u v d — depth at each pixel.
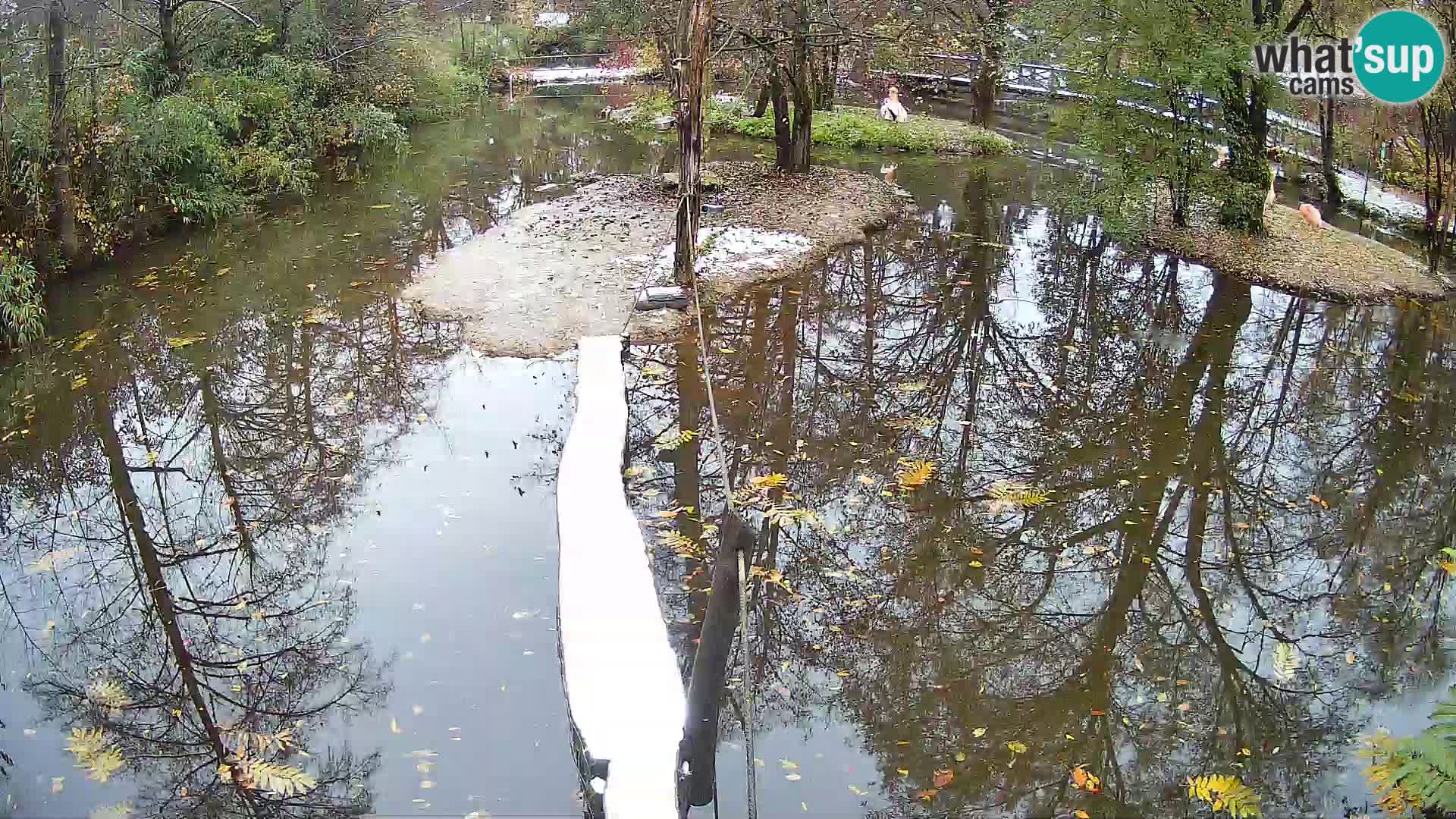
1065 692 5.11
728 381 8.64
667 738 4.21
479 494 6.89
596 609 5.01
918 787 4.47
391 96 20.48
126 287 10.79
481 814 4.24
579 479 6.29
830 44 15.30
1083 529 6.55
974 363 9.16
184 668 5.25
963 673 5.25
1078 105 12.88
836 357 9.23
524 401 8.27
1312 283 10.92
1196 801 4.41
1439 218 11.57
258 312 10.17
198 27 15.00
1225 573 6.13
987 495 6.90
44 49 11.11
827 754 4.67
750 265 11.29
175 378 8.80
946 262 11.97
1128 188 12.12
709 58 10.73
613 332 9.45
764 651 5.38
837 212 13.48
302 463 7.41
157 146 11.86
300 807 4.29
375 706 4.89
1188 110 11.84
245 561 6.23
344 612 5.62
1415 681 5.20
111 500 6.99
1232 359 9.23
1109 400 8.44
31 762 4.60
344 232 13.04
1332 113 13.23
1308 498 6.95
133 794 4.40
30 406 8.26
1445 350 9.34
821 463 7.33
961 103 22.34
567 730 4.73
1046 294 10.97
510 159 18.14
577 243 11.90
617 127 21.56
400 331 9.69
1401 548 6.41
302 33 17.47
